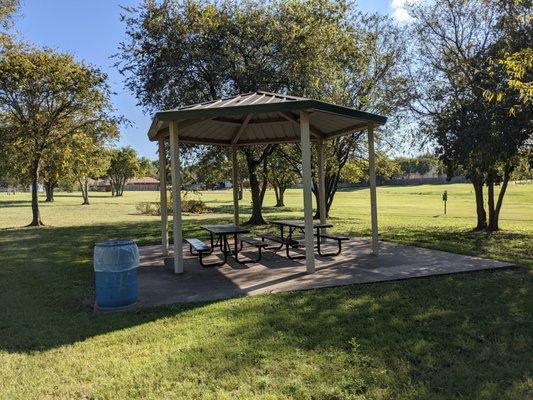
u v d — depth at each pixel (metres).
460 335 4.37
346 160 20.83
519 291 6.05
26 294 6.88
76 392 3.49
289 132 11.38
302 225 9.91
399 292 6.10
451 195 49.69
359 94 18.70
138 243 12.98
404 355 3.91
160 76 15.80
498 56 10.62
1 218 25.00
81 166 20.95
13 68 17.77
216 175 20.14
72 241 13.69
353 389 3.31
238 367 3.76
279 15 16.58
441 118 12.79
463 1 13.25
